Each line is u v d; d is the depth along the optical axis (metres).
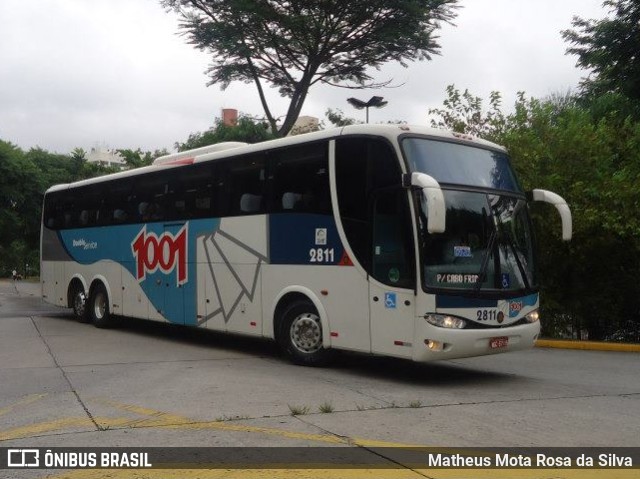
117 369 10.04
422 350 8.60
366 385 8.97
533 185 14.10
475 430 6.67
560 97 26.95
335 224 9.78
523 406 7.82
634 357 12.46
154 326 16.17
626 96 20.81
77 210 16.78
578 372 10.56
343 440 6.24
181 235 12.91
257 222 11.10
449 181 9.21
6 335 14.33
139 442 6.16
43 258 18.33
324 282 9.90
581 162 14.28
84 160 49.81
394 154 9.03
